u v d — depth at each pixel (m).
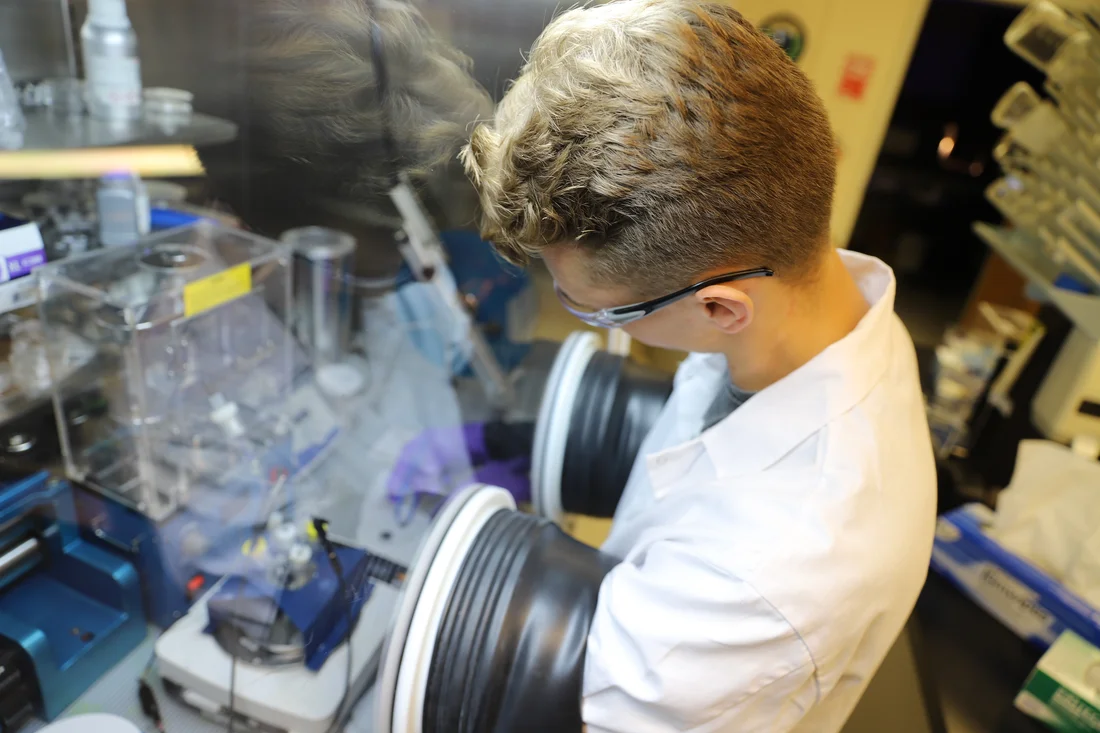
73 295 0.86
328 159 0.88
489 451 1.32
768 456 0.73
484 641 0.69
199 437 0.99
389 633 0.72
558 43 0.57
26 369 0.87
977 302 2.29
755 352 0.73
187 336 0.96
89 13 0.88
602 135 0.53
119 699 0.84
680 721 0.62
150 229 0.99
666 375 1.29
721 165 0.54
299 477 1.09
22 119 0.85
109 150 0.88
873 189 2.76
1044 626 1.07
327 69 0.78
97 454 0.92
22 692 0.78
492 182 0.59
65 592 0.89
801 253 0.62
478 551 0.75
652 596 0.64
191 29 0.87
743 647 0.59
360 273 1.23
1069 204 1.47
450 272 1.30
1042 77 2.49
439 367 1.35
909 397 0.78
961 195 2.74
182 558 0.92
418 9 0.78
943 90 2.58
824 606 0.60
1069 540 1.12
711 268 0.60
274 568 0.94
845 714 0.75
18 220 0.87
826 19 2.31
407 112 0.80
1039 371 1.54
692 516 0.71
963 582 1.17
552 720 0.67
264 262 1.06
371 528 1.08
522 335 1.47
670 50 0.53
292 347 1.19
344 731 0.83
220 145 0.95
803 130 0.57
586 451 1.19
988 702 1.00
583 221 0.56
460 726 0.69
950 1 2.42
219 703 0.84
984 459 1.55
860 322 0.76
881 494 0.67
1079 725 0.93
